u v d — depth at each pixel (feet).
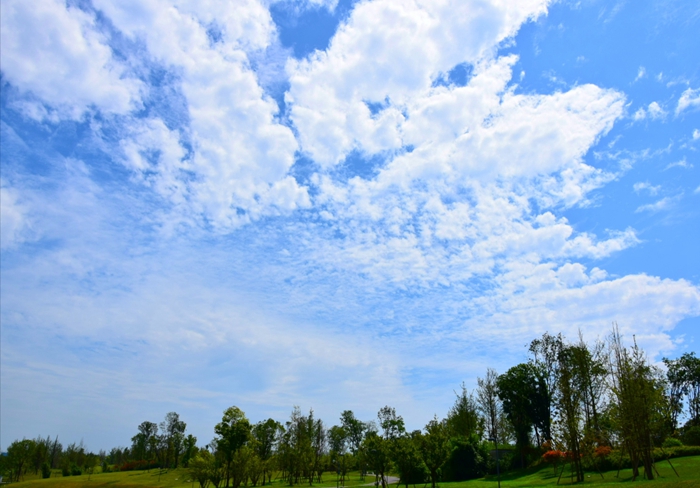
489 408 277.44
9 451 393.70
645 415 129.49
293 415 321.11
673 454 162.09
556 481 156.56
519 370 241.14
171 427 436.35
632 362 137.49
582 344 182.50
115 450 607.37
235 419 229.04
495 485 163.94
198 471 228.43
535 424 237.04
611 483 123.95
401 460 166.09
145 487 282.15
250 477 270.26
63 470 403.34
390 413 291.38
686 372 259.39
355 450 376.68
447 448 170.91
